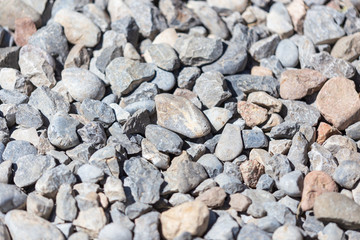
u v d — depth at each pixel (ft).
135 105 3.08
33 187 2.91
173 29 3.35
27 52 3.22
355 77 3.24
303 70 3.20
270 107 3.12
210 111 3.10
